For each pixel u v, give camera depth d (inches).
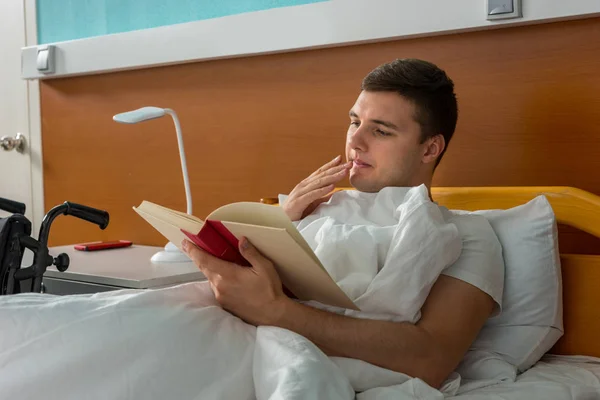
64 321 38.9
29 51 97.4
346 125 74.5
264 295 43.2
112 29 94.0
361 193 53.1
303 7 74.2
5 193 105.7
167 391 38.3
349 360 42.9
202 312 41.8
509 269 52.8
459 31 66.4
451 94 55.6
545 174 63.8
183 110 87.0
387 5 68.7
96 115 95.0
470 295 46.9
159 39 85.8
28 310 39.2
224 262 43.8
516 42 64.2
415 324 45.5
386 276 44.6
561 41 62.1
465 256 48.2
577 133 62.1
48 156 100.5
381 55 71.4
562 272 55.5
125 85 92.0
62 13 98.6
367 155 53.5
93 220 63.4
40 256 58.7
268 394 37.4
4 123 104.7
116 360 38.1
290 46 75.5
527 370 52.1
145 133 90.7
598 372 50.4
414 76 53.1
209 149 85.2
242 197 83.0
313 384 35.9
